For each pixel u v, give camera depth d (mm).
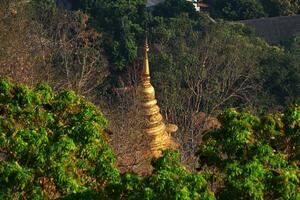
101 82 111062
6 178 39906
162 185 36969
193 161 69188
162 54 117562
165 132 75375
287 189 38219
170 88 108000
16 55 88062
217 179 41031
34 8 129250
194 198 36188
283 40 146000
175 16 148000
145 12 144375
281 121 46812
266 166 41469
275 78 116750
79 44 121375
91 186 42219
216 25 133500
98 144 44094
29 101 49438
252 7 156500
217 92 106250
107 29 138375
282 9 158375
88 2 147125
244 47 122000
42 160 41562
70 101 50250
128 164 64125
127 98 93750
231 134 45219
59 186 40344
